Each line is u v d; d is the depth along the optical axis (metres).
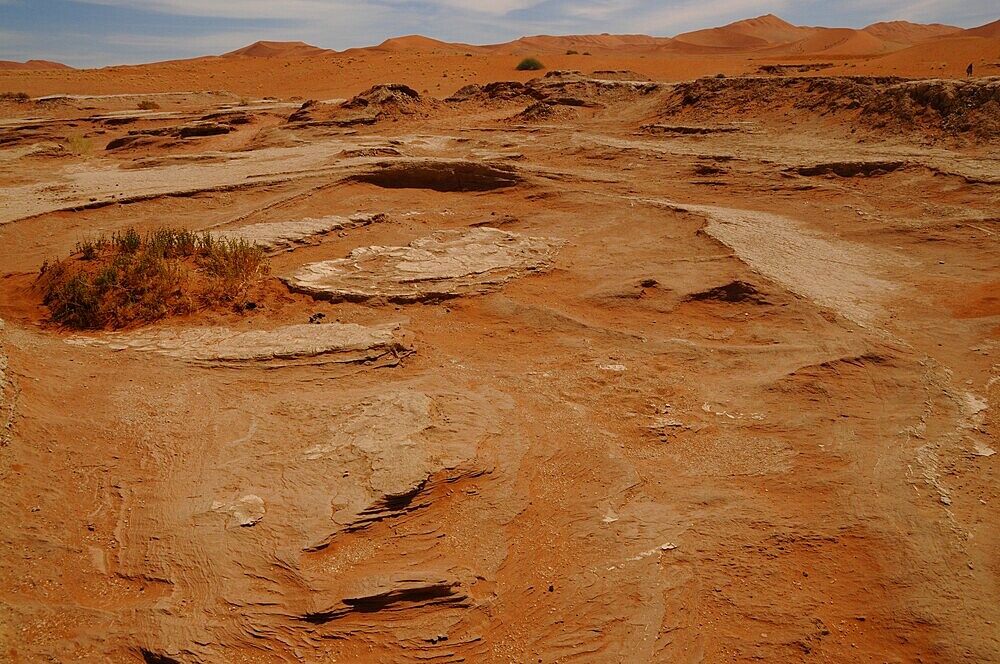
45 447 5.48
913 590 4.83
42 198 14.62
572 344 8.57
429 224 13.73
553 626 4.54
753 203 14.76
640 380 7.67
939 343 8.41
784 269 10.59
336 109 27.19
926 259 11.24
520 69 43.62
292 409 6.47
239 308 9.03
